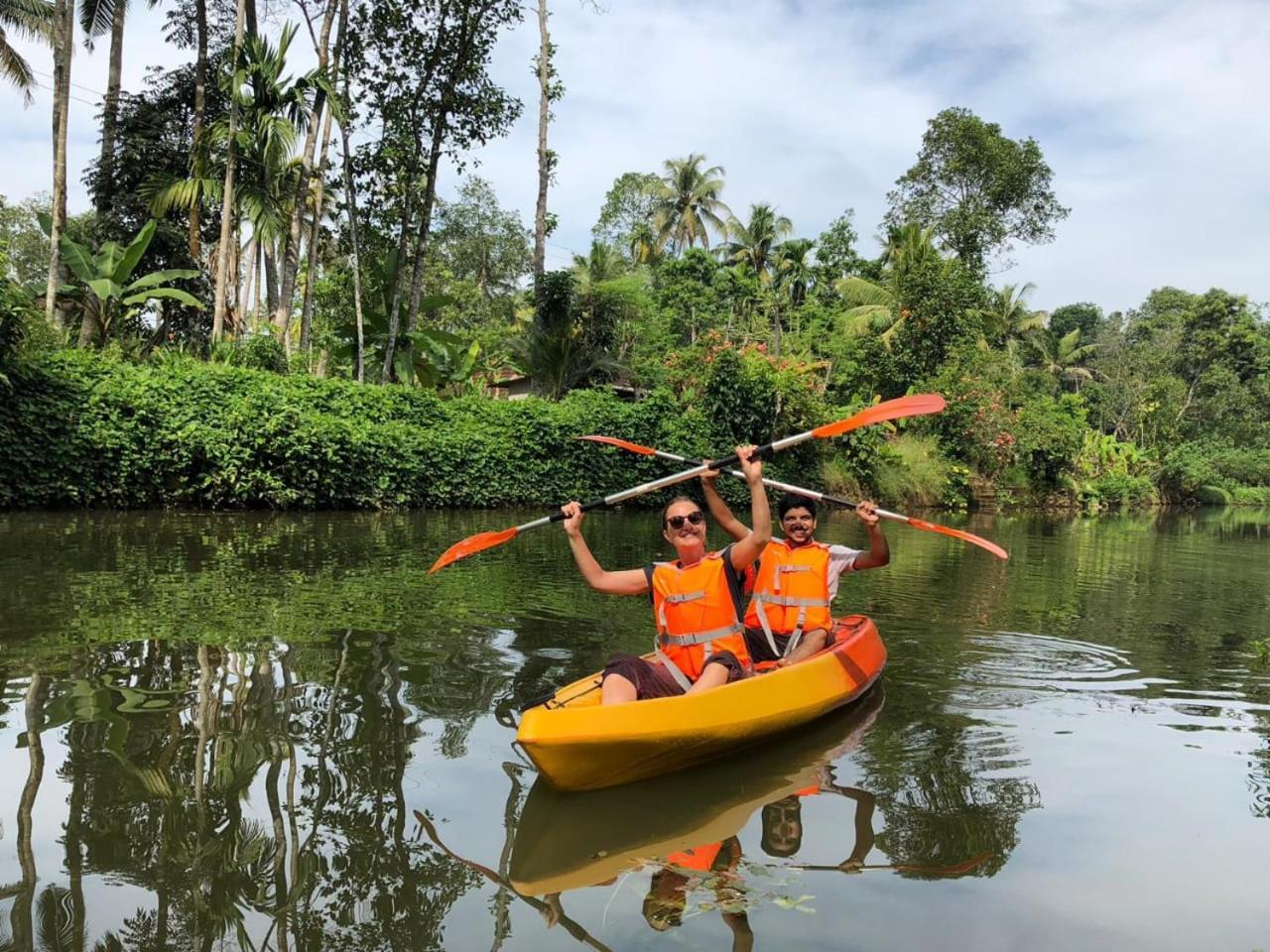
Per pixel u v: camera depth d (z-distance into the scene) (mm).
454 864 2707
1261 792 3428
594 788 3322
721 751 3707
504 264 38406
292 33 15062
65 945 2213
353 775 3361
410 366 18844
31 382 11547
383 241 18953
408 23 17141
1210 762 3766
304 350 17312
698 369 21109
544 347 21359
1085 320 60156
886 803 3264
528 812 3102
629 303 22250
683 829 3010
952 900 2555
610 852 2822
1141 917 2488
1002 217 33656
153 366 13484
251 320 22859
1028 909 2514
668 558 9664
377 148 17750
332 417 14039
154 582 6930
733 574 3984
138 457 12023
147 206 17250
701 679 3783
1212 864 2822
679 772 3564
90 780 3244
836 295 35219
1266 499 38781
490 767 3494
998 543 14039
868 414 4461
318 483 13648
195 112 17828
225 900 2457
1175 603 7949
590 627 5957
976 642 6051
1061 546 13852
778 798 3289
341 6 17047
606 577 4164
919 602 7629
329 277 23547
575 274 22219
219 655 4945
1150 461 34031
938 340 25438
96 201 18688
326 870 2648
